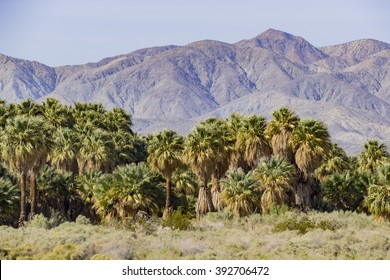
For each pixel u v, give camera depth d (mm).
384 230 66062
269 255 41438
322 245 45781
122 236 51625
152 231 58875
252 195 83000
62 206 97938
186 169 100750
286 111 98312
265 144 98688
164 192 89375
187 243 47625
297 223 60688
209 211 90875
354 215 87500
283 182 85500
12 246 46188
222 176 94750
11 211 85375
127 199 77750
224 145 97812
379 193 79875
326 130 96000
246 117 101125
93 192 89500
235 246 46500
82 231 59969
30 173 86062
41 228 69438
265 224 73625
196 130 91000
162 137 89688
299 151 94562
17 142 81062
